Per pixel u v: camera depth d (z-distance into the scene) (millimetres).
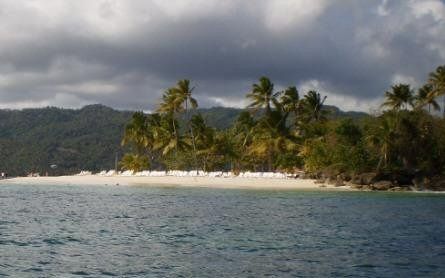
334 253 26344
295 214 45156
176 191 74250
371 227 36969
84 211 46875
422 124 87500
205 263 23547
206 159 120500
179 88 110438
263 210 48406
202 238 31141
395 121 86750
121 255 25312
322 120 116312
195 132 115062
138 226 36625
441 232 34562
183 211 47125
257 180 89312
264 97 106875
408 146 86625
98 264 23125
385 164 85250
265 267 22844
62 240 29922
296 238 31406
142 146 126000
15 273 21219
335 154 86188
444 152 86250
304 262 24000
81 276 20812
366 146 86375
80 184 91750
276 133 102938
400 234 33500
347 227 36875
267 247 28031
